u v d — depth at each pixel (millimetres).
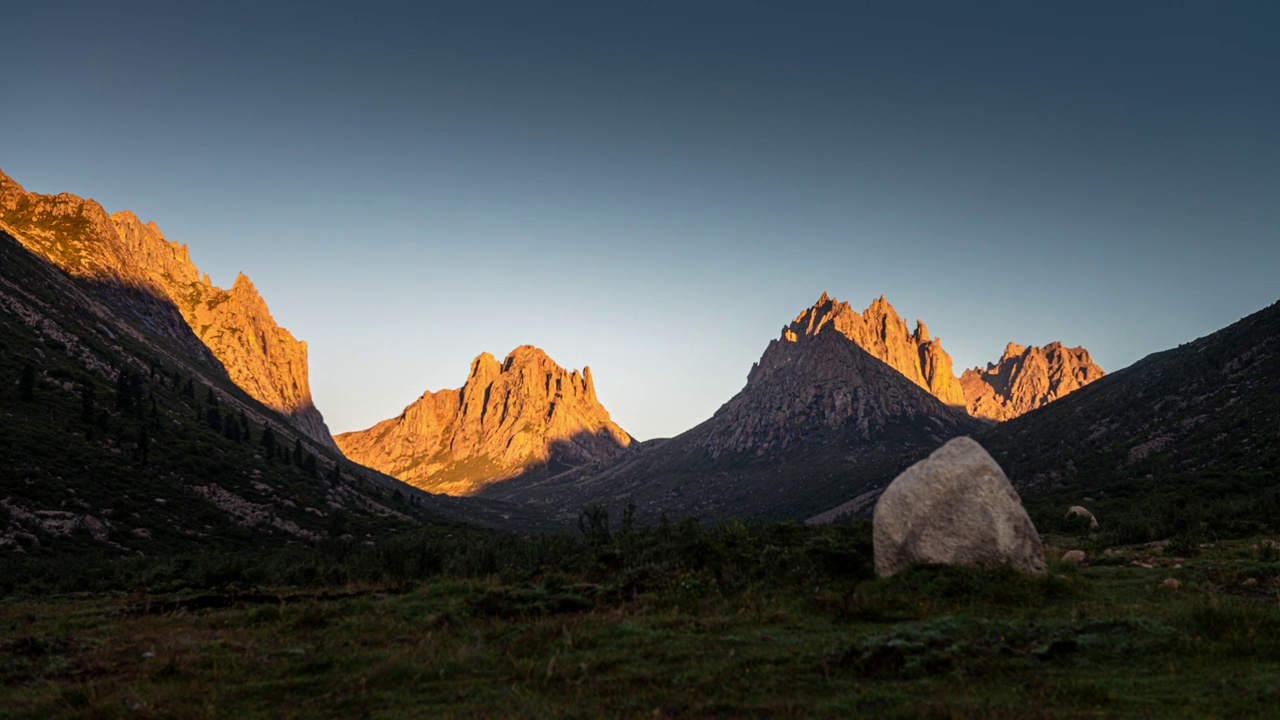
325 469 175750
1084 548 35500
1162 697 9516
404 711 10477
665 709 10055
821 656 12234
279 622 18391
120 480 93062
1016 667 11195
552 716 9891
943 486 19156
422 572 32531
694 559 22344
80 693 11539
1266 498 42469
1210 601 14508
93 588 35406
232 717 10469
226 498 107312
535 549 35312
